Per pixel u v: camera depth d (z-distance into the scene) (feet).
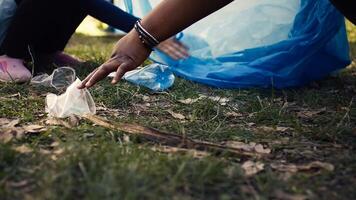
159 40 3.08
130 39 3.10
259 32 4.55
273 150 2.73
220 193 2.15
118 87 3.92
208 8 3.01
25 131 2.89
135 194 2.00
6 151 2.39
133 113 3.48
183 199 2.04
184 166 2.28
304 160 2.61
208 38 4.75
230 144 2.83
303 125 3.27
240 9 4.62
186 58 4.67
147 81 4.13
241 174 2.30
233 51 4.62
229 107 3.70
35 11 4.25
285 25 4.50
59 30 4.55
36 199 1.99
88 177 2.12
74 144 2.50
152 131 2.82
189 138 2.79
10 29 4.25
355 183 2.31
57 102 3.27
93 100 3.53
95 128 2.91
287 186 2.23
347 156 2.61
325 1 4.25
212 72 4.41
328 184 2.29
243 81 4.30
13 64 4.19
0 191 2.06
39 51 4.60
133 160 2.35
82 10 4.55
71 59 4.77
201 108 3.57
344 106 3.77
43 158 2.39
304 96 4.05
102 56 5.29
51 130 2.87
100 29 7.76
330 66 4.53
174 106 3.65
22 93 3.79
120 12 4.58
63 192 2.05
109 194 1.99
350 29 7.81
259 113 3.46
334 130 3.02
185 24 3.05
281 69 4.32
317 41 4.24
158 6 3.05
